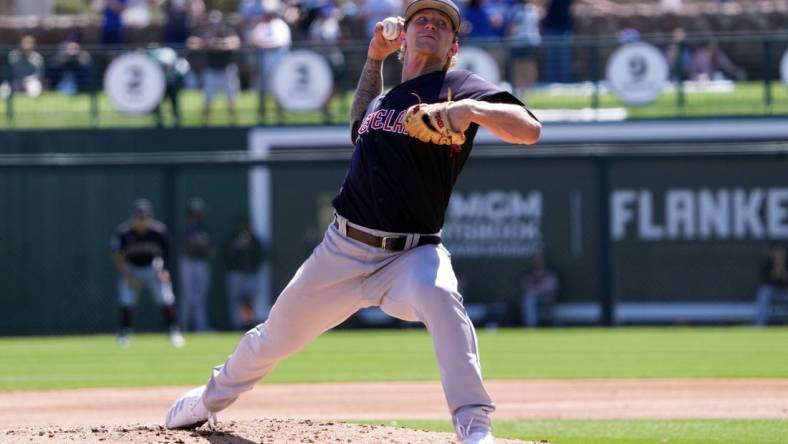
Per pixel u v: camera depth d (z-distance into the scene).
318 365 43.53
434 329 17.50
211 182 63.12
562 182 61.84
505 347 50.03
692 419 28.23
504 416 29.28
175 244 62.06
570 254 61.75
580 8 87.56
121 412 30.58
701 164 61.78
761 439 24.53
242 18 78.00
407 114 16.69
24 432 21.05
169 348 51.53
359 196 18.38
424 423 27.31
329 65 65.31
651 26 84.12
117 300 63.16
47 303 63.16
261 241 62.91
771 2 89.50
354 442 20.59
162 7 91.25
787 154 60.72
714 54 70.06
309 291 18.91
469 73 18.30
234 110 67.88
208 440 20.31
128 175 63.16
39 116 68.81
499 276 61.97
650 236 62.00
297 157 61.81
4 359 47.47
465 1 75.12
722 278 61.88
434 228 18.47
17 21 86.69
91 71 68.00
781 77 67.50
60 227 63.22
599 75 70.69
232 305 62.78
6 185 63.12
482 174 62.03
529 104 67.56
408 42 18.73
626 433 25.73
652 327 61.69
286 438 20.81
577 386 36.28
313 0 76.25
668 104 66.94
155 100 65.75
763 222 61.78
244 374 20.30
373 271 18.53
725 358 44.50
